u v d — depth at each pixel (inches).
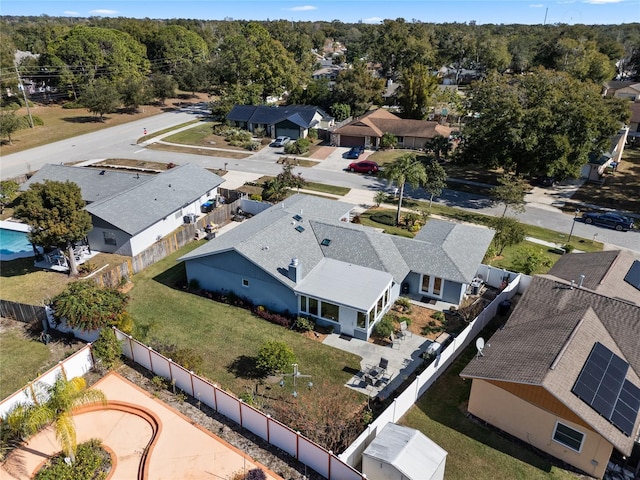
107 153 2596.0
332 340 1071.0
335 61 6510.8
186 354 951.0
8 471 725.9
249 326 1117.7
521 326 935.0
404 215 1807.3
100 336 960.9
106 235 1459.2
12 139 2819.9
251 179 2207.2
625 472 754.2
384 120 2876.5
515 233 1437.0
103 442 792.3
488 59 5128.0
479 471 749.9
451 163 2485.2
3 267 1393.9
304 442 731.4
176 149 2687.0
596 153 2063.2
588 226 1771.7
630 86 3811.5
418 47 4633.4
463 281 1156.5
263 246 1187.9
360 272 1162.6
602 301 933.8
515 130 1859.0
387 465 677.9
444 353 948.0
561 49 4387.3
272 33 5762.8
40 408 725.9
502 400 804.0
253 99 3422.7
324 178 2252.7
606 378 772.6
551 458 777.6
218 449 775.1
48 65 3838.6
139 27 4911.4
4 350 1016.2
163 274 1354.6
